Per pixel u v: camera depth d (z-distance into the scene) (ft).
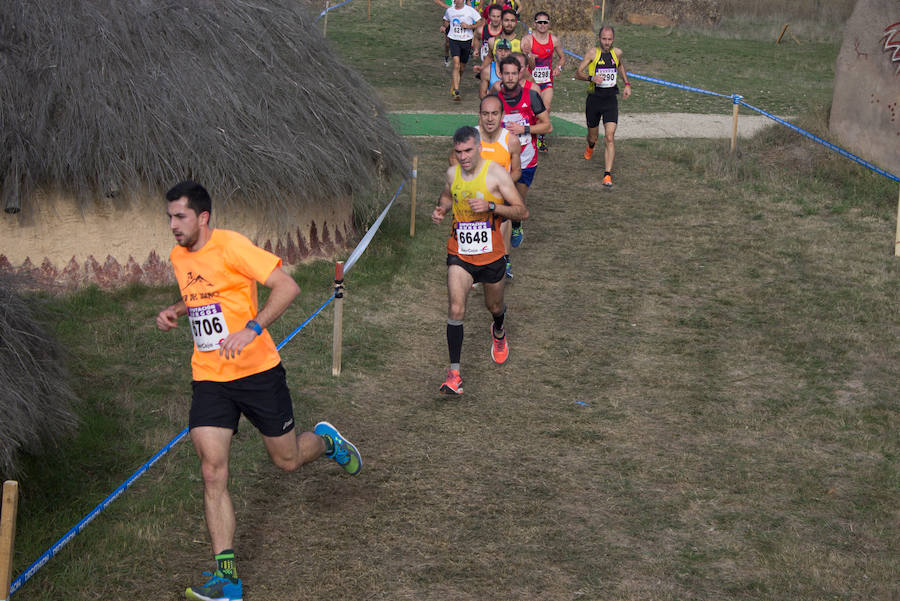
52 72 28.99
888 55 45.27
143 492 19.81
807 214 42.93
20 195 28.43
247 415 17.12
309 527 18.80
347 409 24.36
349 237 36.68
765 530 19.12
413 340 29.53
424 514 19.44
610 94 46.96
